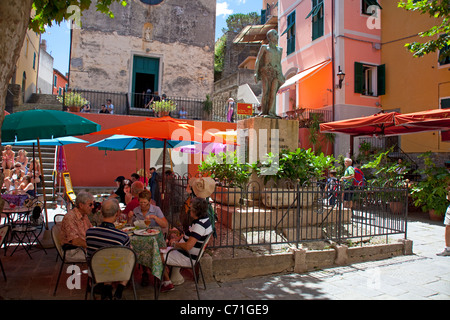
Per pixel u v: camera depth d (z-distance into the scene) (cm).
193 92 1808
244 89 2000
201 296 407
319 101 1677
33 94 2061
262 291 427
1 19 333
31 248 602
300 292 425
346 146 1553
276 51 786
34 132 519
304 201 667
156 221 476
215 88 2461
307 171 703
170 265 405
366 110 1605
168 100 1638
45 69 2911
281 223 631
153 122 593
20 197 613
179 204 609
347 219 699
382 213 637
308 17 1789
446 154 1330
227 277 471
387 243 599
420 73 1466
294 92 1931
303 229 614
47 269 486
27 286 419
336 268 524
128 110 1599
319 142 1554
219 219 663
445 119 826
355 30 1600
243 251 508
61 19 518
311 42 1766
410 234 763
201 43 1828
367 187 605
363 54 1614
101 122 1348
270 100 784
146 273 440
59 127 527
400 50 1555
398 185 942
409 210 1096
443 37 1000
